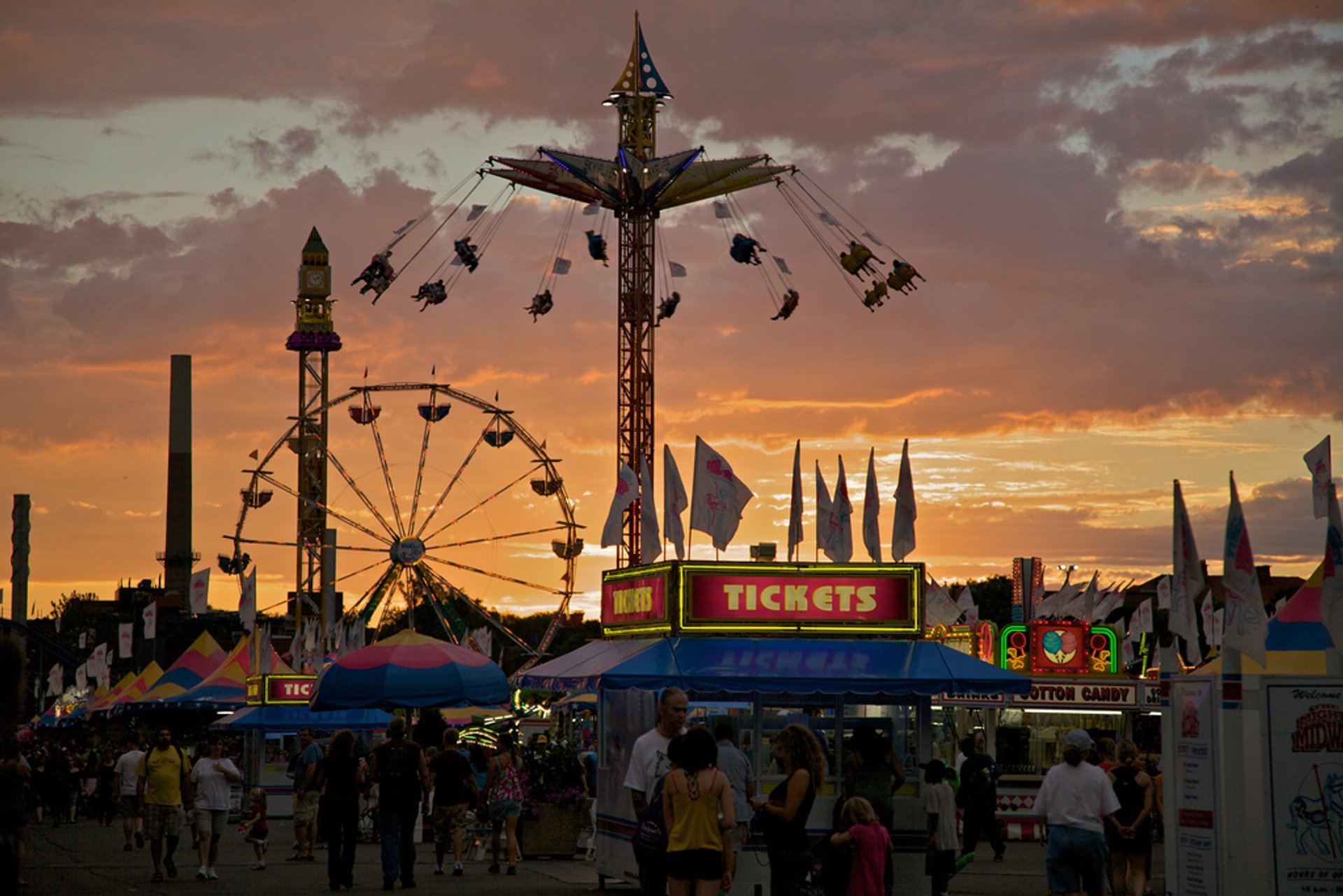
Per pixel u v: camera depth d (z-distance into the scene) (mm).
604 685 18703
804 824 13695
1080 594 41406
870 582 20109
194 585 51219
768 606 19938
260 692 41156
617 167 82000
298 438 75000
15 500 74875
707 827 12539
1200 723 14648
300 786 28250
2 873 12961
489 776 24828
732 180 82500
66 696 91125
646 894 13805
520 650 117312
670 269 72875
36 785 42781
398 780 21406
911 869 19219
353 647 56438
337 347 140750
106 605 167000
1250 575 14094
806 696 19812
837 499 22500
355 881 23203
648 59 91375
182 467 145125
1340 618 14016
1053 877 16250
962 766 25828
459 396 71625
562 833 27234
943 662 19453
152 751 23719
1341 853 13852
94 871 25703
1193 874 14703
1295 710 14023
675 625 19703
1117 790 19750
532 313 72750
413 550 70562
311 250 142375
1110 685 35562
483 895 20719
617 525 23266
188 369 146500
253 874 24969
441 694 27281
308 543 72375
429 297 69688
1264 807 13977
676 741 12836
